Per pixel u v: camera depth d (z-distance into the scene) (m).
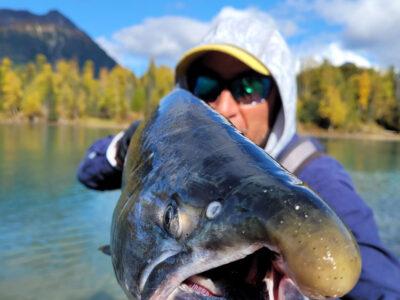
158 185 0.35
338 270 0.25
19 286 1.58
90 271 1.75
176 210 0.32
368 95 21.44
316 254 0.25
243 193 0.30
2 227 2.31
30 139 8.81
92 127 17.34
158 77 23.34
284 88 0.54
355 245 0.26
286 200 0.28
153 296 0.33
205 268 0.30
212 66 0.57
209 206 0.31
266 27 0.56
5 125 15.44
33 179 3.88
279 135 0.56
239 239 0.29
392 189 3.95
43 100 21.45
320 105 19.42
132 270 0.35
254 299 0.30
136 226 0.35
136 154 0.40
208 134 0.36
